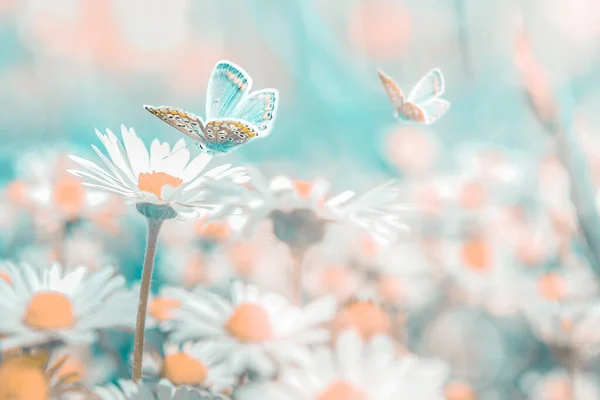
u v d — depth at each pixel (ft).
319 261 1.90
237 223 1.42
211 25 3.74
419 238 2.14
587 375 1.69
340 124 3.26
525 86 1.70
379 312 1.45
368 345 1.28
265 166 2.79
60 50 3.59
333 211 1.41
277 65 3.59
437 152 2.88
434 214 2.23
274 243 1.45
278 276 1.85
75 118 3.39
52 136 3.11
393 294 1.86
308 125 3.30
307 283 1.84
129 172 1.25
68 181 1.99
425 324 1.79
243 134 1.25
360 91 3.48
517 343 1.74
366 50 3.55
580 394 1.65
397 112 1.31
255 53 3.64
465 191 2.28
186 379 1.35
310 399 1.26
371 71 3.52
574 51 2.56
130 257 1.92
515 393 1.65
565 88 1.73
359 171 2.93
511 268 1.97
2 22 3.58
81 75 3.59
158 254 1.90
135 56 3.69
